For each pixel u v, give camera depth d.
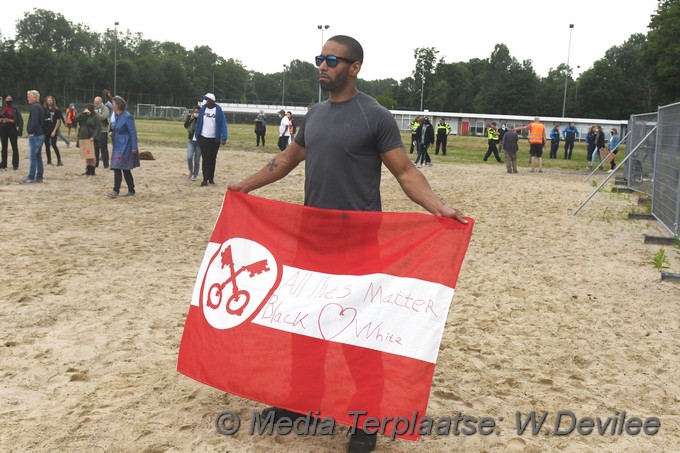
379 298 3.92
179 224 10.85
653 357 5.67
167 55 157.00
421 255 3.91
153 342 5.55
